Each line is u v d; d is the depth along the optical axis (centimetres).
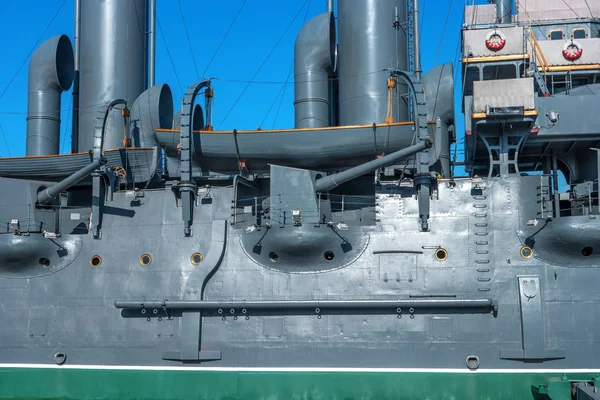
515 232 2123
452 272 2123
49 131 2873
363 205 2384
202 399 2144
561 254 2080
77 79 3100
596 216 2038
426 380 2055
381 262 2158
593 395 1758
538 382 2014
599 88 2486
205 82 2428
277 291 2186
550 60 2616
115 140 2812
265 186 2498
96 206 2347
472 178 2177
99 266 2314
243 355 2148
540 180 2145
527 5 2861
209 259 2228
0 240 2327
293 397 2098
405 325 2098
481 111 2191
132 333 2234
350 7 2730
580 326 2039
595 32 2792
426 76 2586
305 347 2127
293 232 2152
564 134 2288
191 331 2170
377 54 2669
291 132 2425
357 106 2658
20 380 2264
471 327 2073
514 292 2083
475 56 2556
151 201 2330
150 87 2939
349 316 2128
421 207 2142
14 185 2416
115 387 2205
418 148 2069
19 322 2320
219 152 2480
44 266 2359
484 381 2033
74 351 2262
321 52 2675
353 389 2080
